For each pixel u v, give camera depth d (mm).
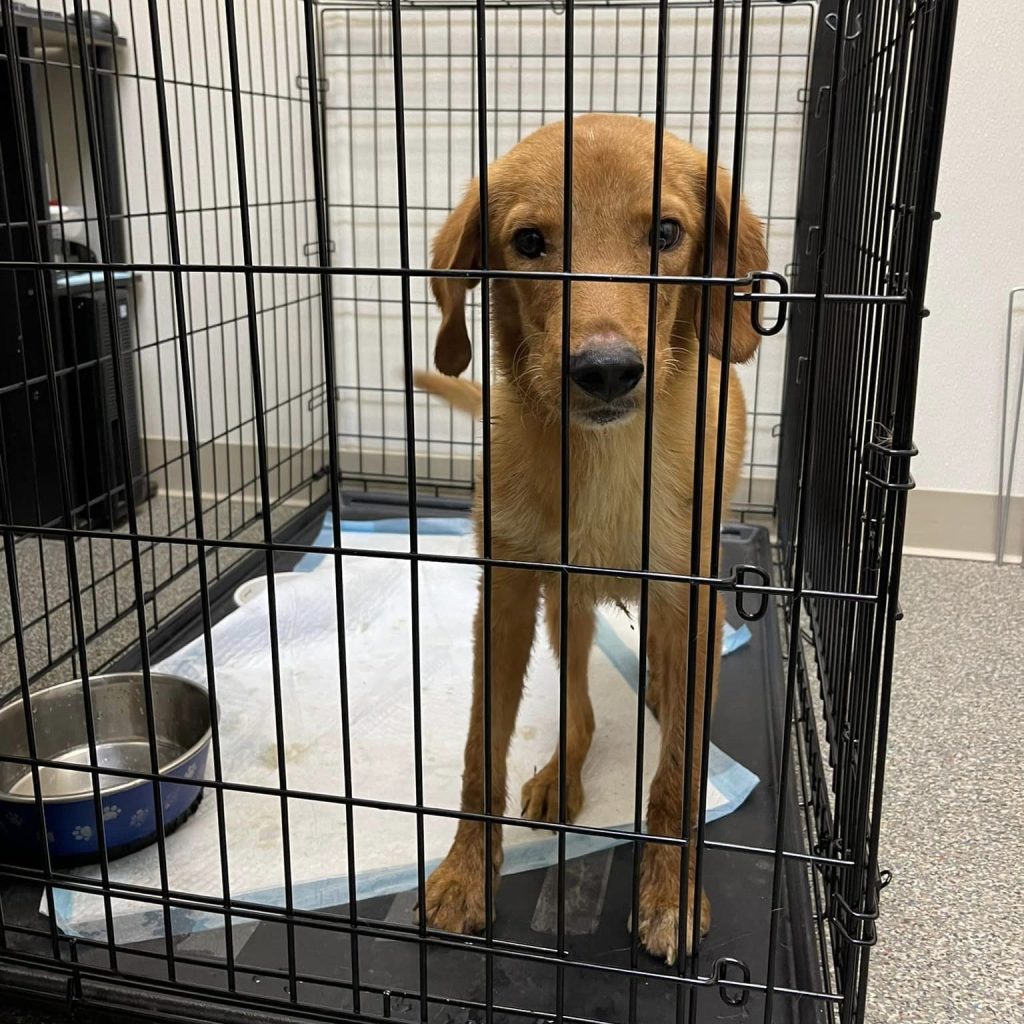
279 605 2467
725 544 2816
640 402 1348
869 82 1523
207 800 1756
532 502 1542
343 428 3471
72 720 1846
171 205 1014
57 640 2320
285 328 3244
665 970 1382
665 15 848
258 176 3158
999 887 1610
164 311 3193
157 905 1438
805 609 2445
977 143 2664
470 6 2742
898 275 1058
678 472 1530
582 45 2979
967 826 1760
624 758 1923
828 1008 1261
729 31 2869
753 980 1360
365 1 3039
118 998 1265
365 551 1063
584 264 1380
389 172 3207
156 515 3145
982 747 1993
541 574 1575
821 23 2477
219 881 1546
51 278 2158
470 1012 1283
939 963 1451
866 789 1118
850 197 1801
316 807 1732
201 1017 1233
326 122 3111
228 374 3248
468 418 3348
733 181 910
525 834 1676
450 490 3332
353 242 3287
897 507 1012
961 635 2461
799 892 1514
